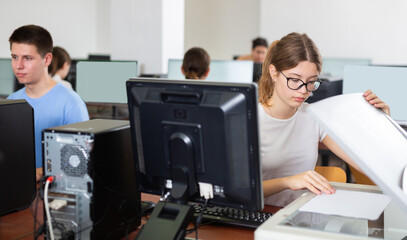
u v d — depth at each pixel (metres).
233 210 1.50
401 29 6.78
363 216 1.18
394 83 2.72
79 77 3.75
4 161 1.43
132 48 5.37
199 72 3.40
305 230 1.06
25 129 1.51
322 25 7.20
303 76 1.55
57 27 7.02
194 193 1.25
